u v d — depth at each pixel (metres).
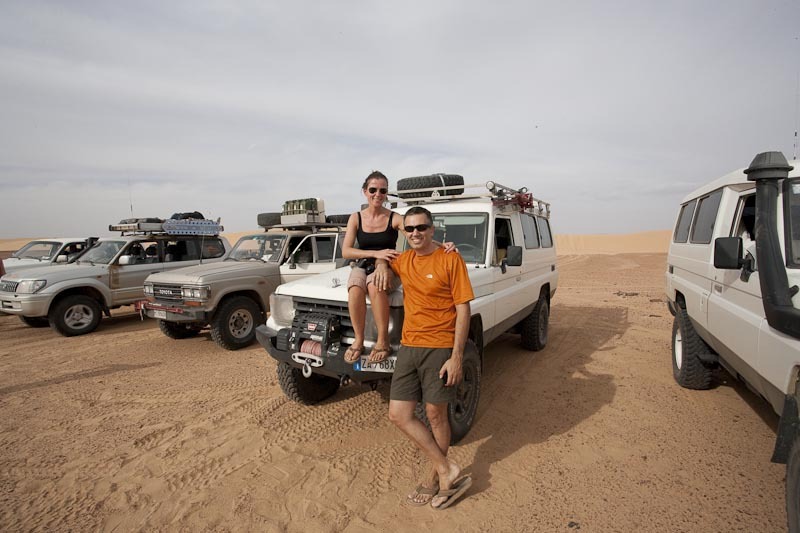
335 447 3.94
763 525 2.77
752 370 3.20
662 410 4.47
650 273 18.97
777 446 2.54
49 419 4.61
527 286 5.95
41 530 2.91
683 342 4.93
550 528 2.81
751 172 2.83
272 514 3.03
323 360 3.73
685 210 5.82
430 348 2.92
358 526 2.89
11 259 11.93
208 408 4.84
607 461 3.56
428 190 5.73
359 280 3.56
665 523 2.82
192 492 3.30
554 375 5.62
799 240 2.93
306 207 8.33
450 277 2.91
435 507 3.03
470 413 3.96
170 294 7.00
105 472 3.59
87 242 12.18
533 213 6.86
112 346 7.59
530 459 3.63
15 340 8.15
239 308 7.14
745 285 3.35
